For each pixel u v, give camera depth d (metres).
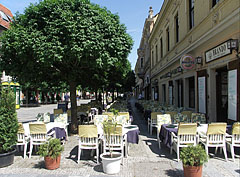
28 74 7.25
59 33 6.07
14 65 6.93
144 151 5.97
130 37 7.55
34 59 6.52
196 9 9.51
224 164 4.79
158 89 20.67
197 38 9.21
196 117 7.11
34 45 5.82
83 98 64.50
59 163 4.76
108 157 4.48
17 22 6.90
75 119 8.56
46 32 6.20
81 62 6.99
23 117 16.05
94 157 5.47
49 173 4.39
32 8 6.59
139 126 10.30
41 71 7.72
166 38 16.22
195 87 9.69
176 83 13.53
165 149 6.16
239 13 5.73
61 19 6.05
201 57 8.91
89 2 6.74
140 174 4.29
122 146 4.99
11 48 6.55
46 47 5.86
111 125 4.85
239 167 4.60
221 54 7.02
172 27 13.99
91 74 9.45
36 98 35.03
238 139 5.06
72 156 5.56
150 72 26.27
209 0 8.01
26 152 5.99
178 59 12.34
